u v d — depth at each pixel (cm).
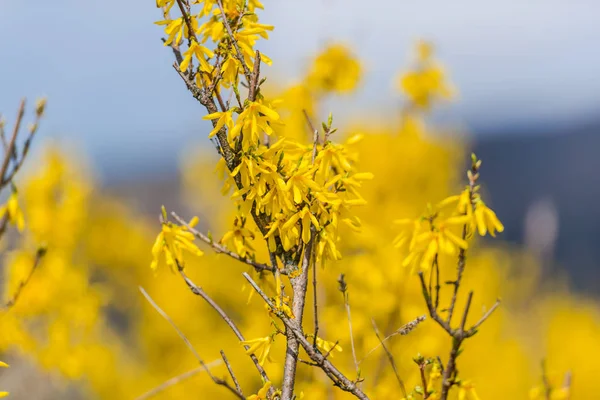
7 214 254
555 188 7162
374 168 666
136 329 909
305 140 441
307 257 217
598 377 719
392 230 624
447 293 525
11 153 252
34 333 521
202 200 955
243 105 214
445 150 701
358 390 206
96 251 982
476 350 554
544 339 832
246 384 692
